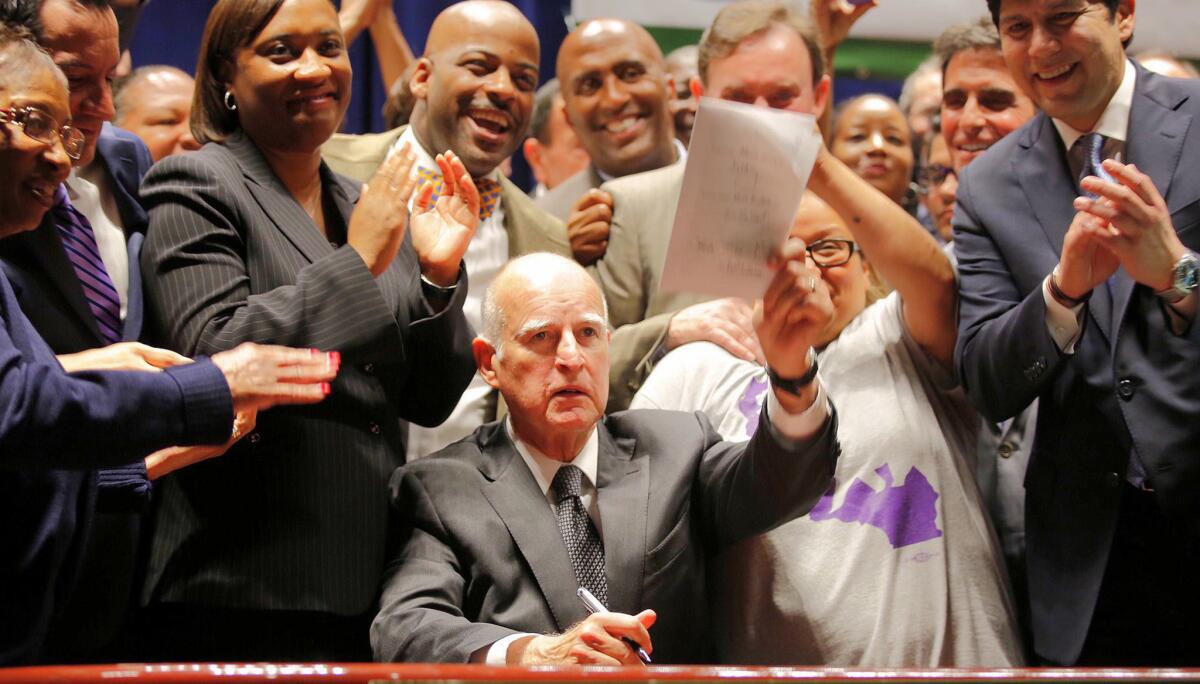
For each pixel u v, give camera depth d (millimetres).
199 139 2404
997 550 2568
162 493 2184
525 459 2389
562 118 3646
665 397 2658
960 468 2588
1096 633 2391
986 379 2400
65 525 1797
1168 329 2297
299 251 2252
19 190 1757
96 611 2092
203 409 1672
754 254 2039
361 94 3658
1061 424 2420
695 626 2334
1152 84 2465
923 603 2453
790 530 2502
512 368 2352
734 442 2447
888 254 2580
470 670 1384
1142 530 2377
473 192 2346
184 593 2094
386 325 2113
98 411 1615
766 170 1985
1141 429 2293
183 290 2158
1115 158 2443
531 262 2420
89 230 2244
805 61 2959
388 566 2273
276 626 2121
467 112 2912
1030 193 2494
